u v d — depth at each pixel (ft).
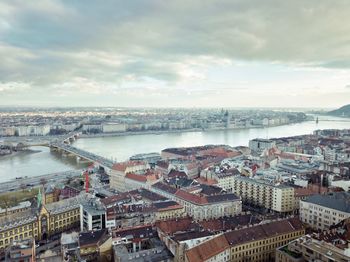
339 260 550.77
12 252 643.04
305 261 602.03
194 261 627.05
